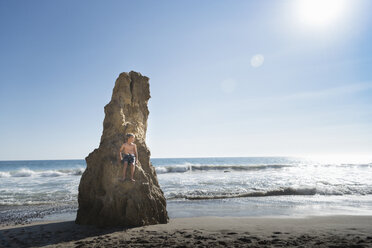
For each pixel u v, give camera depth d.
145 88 11.45
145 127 11.17
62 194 17.59
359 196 15.70
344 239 5.71
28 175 32.38
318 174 31.58
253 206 12.68
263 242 5.59
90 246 5.77
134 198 8.35
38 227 8.54
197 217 10.24
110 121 10.05
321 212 10.98
